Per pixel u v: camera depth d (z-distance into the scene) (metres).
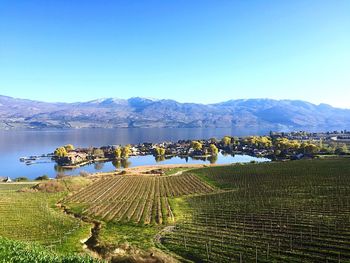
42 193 106.75
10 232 57.69
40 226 62.97
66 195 105.62
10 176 199.00
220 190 109.88
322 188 92.56
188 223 67.94
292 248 48.78
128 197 102.19
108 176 154.88
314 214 66.00
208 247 51.34
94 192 111.31
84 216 77.75
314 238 51.97
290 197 85.50
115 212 81.38
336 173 114.56
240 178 127.81
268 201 83.25
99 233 61.94
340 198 78.31
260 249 49.16
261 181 116.88
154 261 41.09
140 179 141.38
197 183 126.44
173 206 87.38
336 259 44.00
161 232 62.22
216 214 74.00
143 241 56.25
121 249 46.84
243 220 66.56
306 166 138.62
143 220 72.56
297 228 57.75
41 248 31.20
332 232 54.03
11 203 86.56
